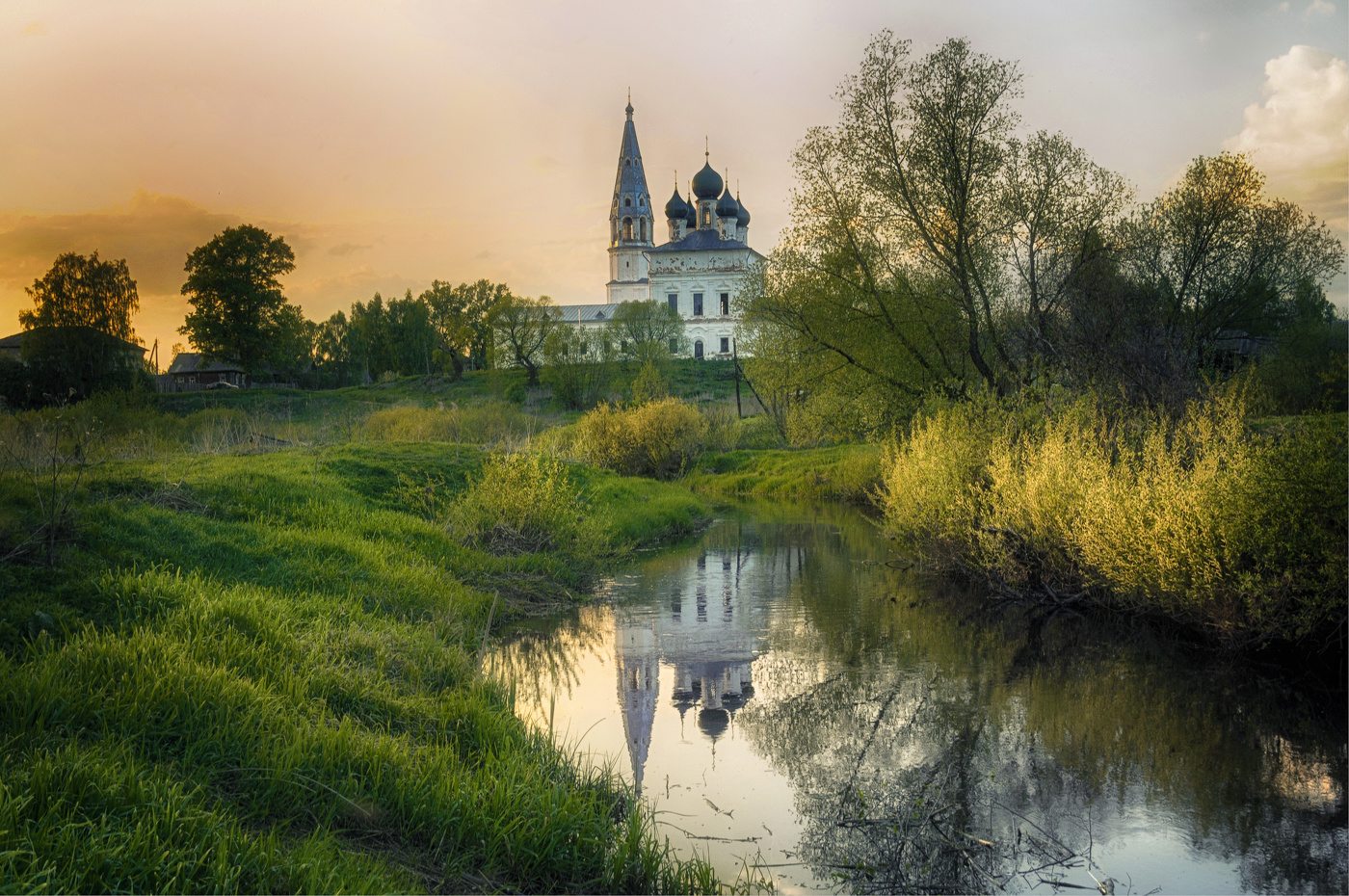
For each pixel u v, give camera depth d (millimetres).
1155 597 8789
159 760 4238
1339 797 5309
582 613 10453
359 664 6375
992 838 4863
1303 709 6762
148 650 5230
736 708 7035
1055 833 4914
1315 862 4559
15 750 3963
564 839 4441
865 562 14031
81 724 4328
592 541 12992
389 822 4285
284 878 3422
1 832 3189
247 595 6934
